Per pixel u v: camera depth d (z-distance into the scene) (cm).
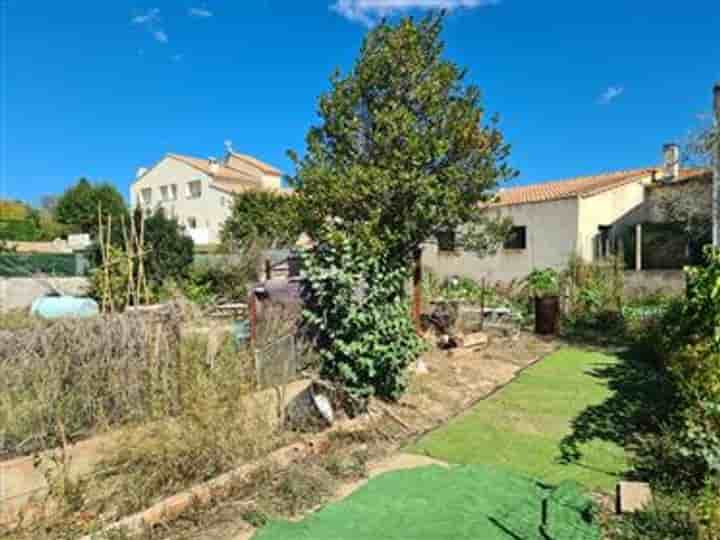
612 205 1908
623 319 1405
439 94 991
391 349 690
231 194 3359
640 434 599
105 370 523
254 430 531
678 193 1692
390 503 437
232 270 1659
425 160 953
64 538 386
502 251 2059
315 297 687
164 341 562
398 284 730
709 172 1509
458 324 1320
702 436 440
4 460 443
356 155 1027
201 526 410
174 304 650
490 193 1074
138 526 402
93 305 1042
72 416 492
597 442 588
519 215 2017
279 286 741
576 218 1839
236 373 573
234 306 1067
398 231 967
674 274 1576
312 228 1022
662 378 796
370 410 673
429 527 397
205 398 519
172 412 530
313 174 1002
